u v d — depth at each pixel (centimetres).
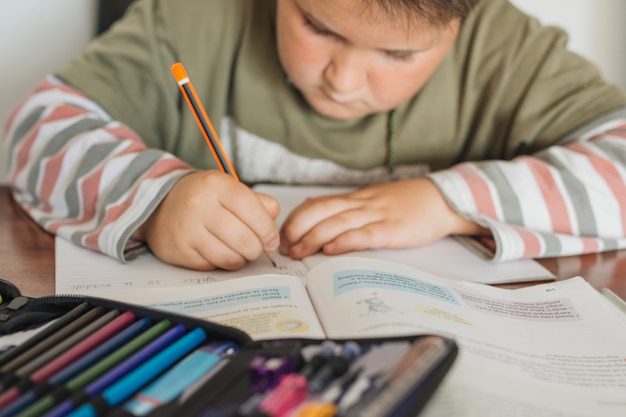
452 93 92
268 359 35
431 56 74
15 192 77
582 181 70
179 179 62
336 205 65
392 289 49
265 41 89
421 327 44
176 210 59
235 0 91
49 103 79
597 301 53
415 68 73
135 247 61
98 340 39
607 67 139
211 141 63
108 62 86
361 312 46
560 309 52
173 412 33
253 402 32
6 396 33
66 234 64
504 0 96
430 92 92
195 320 41
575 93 86
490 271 61
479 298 52
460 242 67
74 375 36
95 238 61
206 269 58
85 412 32
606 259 65
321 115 90
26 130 78
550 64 89
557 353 45
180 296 50
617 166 72
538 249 63
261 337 43
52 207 70
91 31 116
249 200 59
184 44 89
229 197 59
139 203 61
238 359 37
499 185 69
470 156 92
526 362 43
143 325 41
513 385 40
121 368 36
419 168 93
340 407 31
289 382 32
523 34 92
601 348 46
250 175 92
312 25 70
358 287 49
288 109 90
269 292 50
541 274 60
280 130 91
